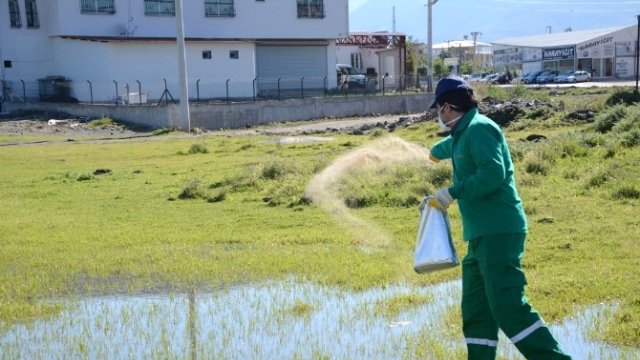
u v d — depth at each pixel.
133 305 8.01
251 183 15.77
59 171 20.39
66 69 44.94
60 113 39.03
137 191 16.30
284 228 11.75
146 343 6.84
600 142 17.38
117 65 42.50
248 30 50.62
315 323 7.18
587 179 13.71
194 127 34.06
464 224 5.17
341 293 8.11
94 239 11.49
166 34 47.97
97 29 45.75
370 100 41.28
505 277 4.96
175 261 9.80
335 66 54.34
